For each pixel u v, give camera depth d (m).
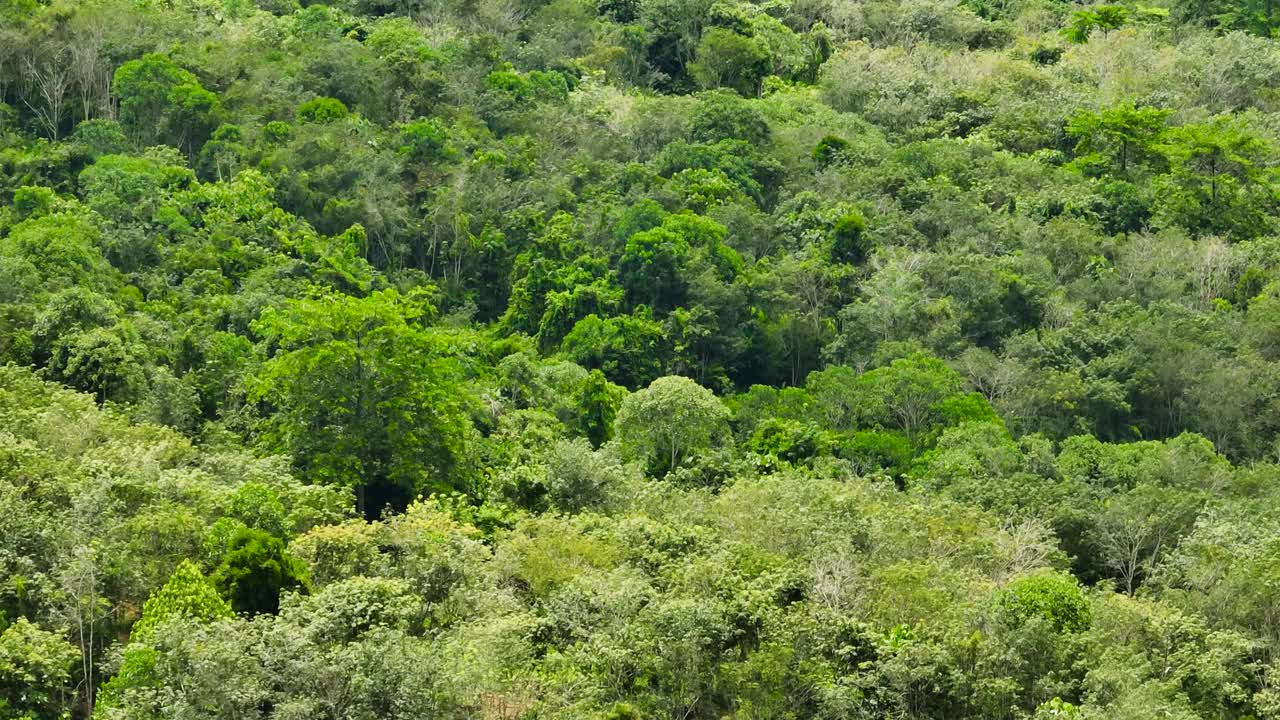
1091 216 98.44
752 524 53.31
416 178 99.12
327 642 38.88
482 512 54.50
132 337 67.31
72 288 68.81
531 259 91.81
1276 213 103.62
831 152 107.31
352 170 96.06
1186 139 106.62
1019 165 106.00
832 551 49.44
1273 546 52.59
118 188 87.88
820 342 86.94
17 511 44.41
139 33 106.00
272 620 39.56
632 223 91.50
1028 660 43.31
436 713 37.50
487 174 99.00
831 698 40.81
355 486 58.91
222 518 45.97
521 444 65.19
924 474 68.31
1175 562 54.75
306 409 59.09
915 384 75.81
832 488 57.38
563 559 48.34
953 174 104.88
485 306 93.62
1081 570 61.22
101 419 55.41
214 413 67.81
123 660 37.84
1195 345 82.25
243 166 96.19
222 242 86.25
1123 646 45.28
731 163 103.50
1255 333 85.06
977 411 74.94
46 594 41.59
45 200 86.00
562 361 80.69
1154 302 88.38
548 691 40.56
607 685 41.50
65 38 102.62
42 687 38.97
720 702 41.97
